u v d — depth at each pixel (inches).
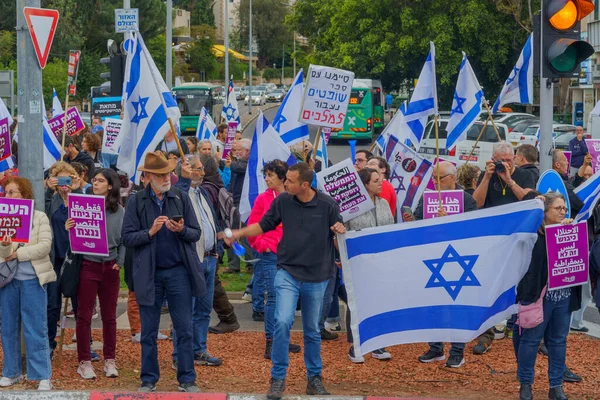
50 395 323.9
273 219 327.3
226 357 386.6
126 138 393.1
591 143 592.4
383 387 344.5
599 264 343.9
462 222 335.0
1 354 386.0
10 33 2143.2
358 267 334.3
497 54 1956.2
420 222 335.6
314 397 318.0
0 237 317.7
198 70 4205.2
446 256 335.6
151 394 320.5
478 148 1210.0
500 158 414.6
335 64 2183.8
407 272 336.2
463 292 336.5
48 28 354.3
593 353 398.6
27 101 355.6
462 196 390.0
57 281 367.2
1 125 382.9
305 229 320.8
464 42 1973.4
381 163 427.8
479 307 336.2
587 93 1851.6
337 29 2162.9
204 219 366.6
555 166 484.7
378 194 396.5
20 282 328.2
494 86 2073.1
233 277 577.0
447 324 337.7
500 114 1327.5
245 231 328.2
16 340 335.6
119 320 460.8
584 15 385.4
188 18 5344.5
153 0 3088.1
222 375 358.0
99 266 347.3
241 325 451.5
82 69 2544.3
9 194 325.1
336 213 325.7
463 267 335.3
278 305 319.6
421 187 447.8
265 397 318.0
